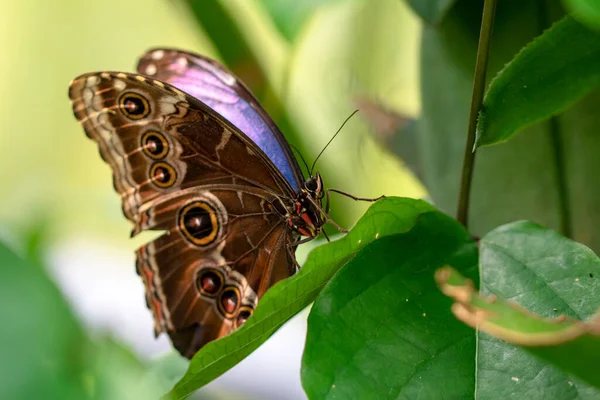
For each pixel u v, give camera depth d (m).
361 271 0.96
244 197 1.02
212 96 1.03
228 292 1.02
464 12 1.00
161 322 1.02
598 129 0.99
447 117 1.02
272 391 1.14
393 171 1.11
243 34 1.08
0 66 1.23
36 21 1.23
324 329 0.95
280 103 1.09
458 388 0.95
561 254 0.96
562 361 0.85
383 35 1.11
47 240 1.00
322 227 1.04
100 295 1.16
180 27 1.22
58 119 1.23
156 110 1.00
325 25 1.11
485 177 1.01
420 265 0.96
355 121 1.10
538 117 0.96
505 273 0.96
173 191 1.02
